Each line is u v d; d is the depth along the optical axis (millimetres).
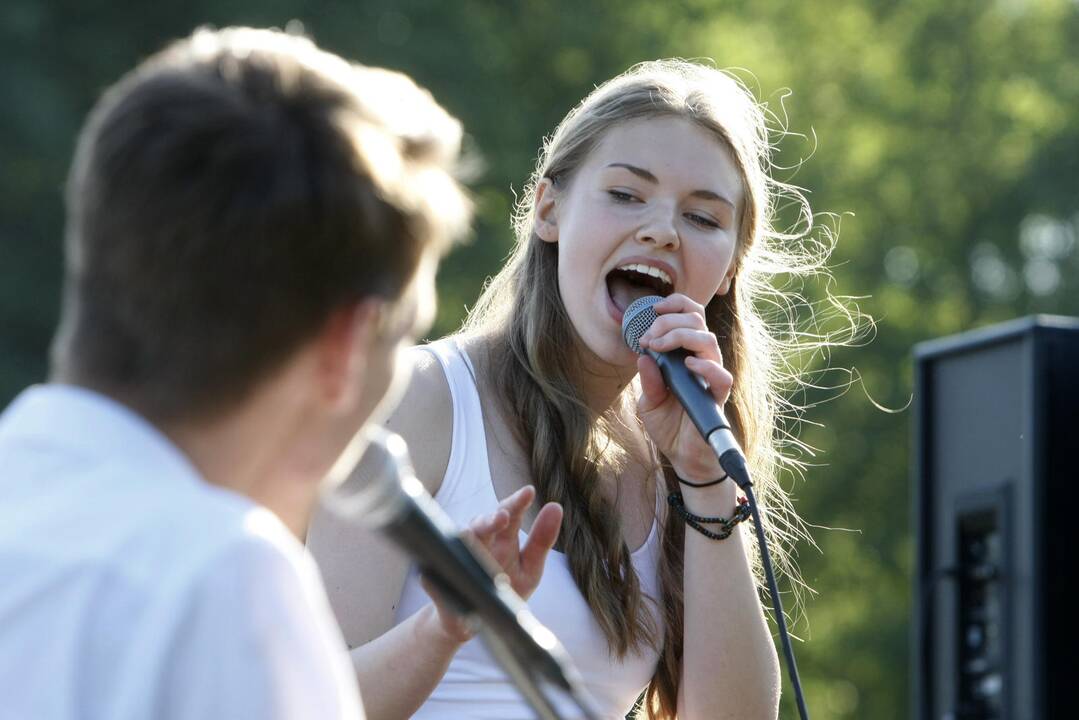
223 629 1889
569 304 4102
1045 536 5723
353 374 2131
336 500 2273
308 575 2025
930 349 6434
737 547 4035
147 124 2049
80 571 1912
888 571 21938
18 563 1929
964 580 6203
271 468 2162
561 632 3842
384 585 3711
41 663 1877
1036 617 5707
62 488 1993
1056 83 25281
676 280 4117
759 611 4070
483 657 3754
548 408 4047
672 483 4234
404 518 2229
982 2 25672
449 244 2314
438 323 18328
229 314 2027
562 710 2400
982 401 6152
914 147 24781
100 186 2049
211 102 2062
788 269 4805
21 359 18688
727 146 4223
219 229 2012
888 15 25766
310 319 2072
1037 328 5816
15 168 18734
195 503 1972
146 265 2016
